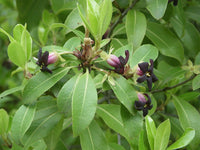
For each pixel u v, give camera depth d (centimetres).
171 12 39
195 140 35
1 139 38
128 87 27
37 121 31
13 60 28
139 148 28
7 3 54
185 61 46
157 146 28
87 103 25
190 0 50
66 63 29
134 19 36
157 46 38
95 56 28
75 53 28
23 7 40
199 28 50
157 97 44
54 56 28
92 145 31
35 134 30
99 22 26
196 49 42
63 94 27
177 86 39
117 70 27
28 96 27
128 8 37
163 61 45
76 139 55
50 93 31
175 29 40
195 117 36
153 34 39
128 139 30
